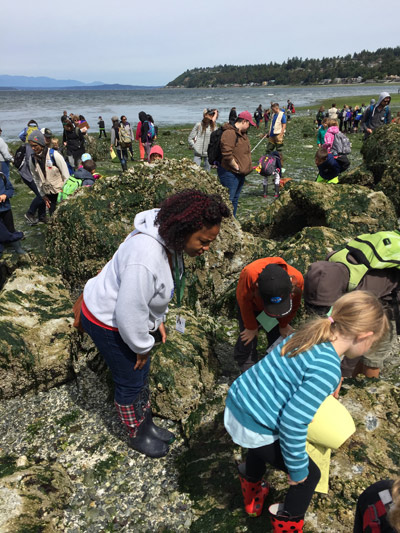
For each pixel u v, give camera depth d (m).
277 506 2.11
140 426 2.93
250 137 25.84
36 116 58.06
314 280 2.77
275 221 6.52
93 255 4.77
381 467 2.53
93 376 3.72
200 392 3.33
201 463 2.81
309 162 14.25
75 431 3.22
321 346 1.87
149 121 13.91
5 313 3.78
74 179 6.25
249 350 3.25
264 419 1.93
